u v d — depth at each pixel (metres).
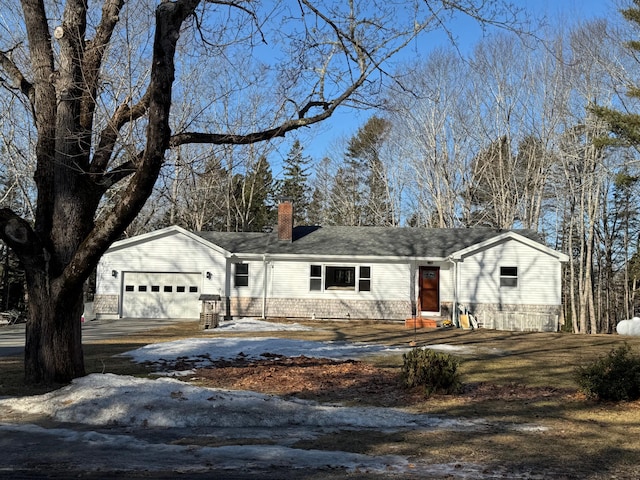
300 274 27.72
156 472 5.60
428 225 42.03
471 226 40.91
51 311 10.06
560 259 26.33
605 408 8.93
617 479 5.54
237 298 27.81
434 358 10.09
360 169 49.75
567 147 32.56
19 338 20.30
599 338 21.44
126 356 14.23
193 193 30.45
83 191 10.39
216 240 29.50
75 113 10.33
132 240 27.95
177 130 11.60
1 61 10.83
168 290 27.98
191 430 7.45
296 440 6.96
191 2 8.40
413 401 9.38
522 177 37.34
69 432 7.20
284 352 15.32
